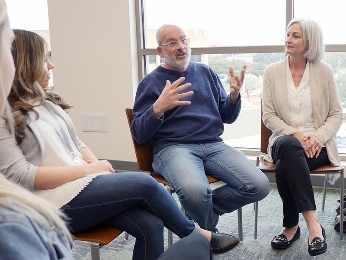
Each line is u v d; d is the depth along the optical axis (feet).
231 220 9.46
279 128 8.29
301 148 7.58
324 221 9.13
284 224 8.04
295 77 8.61
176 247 2.70
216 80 8.50
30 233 1.89
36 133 5.26
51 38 13.15
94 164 5.61
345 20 10.73
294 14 11.23
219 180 7.55
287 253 7.81
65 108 6.53
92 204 5.15
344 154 11.22
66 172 5.21
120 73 12.59
